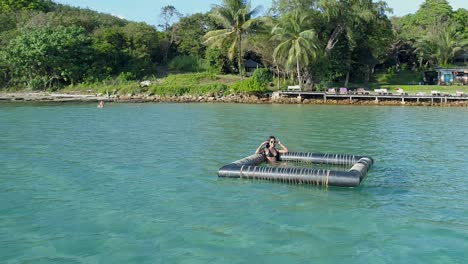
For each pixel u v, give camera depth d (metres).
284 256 8.83
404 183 14.15
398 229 10.25
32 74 64.81
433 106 47.66
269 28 58.81
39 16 75.56
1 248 9.23
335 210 11.49
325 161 16.28
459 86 62.03
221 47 61.12
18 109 42.97
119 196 12.74
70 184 14.05
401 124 30.81
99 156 18.56
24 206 11.84
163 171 15.77
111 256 8.86
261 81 55.97
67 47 64.56
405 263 8.59
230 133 25.67
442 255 8.92
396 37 78.00
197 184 13.93
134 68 69.88
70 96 57.78
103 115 37.28
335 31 60.75
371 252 9.04
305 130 27.14
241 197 12.54
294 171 13.95
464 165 16.91
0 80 66.31
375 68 81.44
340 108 45.09
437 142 22.55
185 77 65.62
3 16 78.50
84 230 10.18
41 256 8.87
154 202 12.16
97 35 73.19
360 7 58.50
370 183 14.07
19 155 18.72
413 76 74.69
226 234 9.91
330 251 9.06
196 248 9.20
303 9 58.03
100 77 66.38
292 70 59.25
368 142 22.50
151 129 27.72
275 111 41.44
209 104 50.78
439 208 11.74
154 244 9.41
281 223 10.56
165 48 78.81
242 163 15.11
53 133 25.80
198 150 20.00
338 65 62.16
